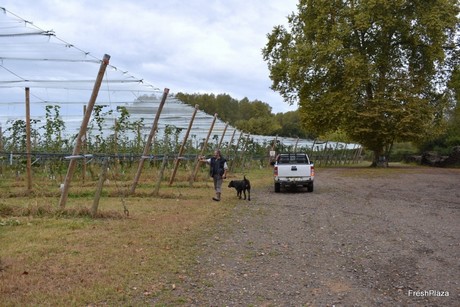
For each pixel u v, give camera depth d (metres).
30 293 5.62
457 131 47.59
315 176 29.17
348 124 36.50
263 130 81.44
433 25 32.78
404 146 76.62
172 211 12.40
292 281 6.54
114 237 8.77
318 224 11.16
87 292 5.73
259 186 21.98
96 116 19.56
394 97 34.66
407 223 11.28
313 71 37.00
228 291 6.05
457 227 10.72
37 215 10.87
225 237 9.38
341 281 6.57
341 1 35.62
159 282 6.30
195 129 33.47
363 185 22.44
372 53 36.50
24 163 19.20
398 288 6.28
